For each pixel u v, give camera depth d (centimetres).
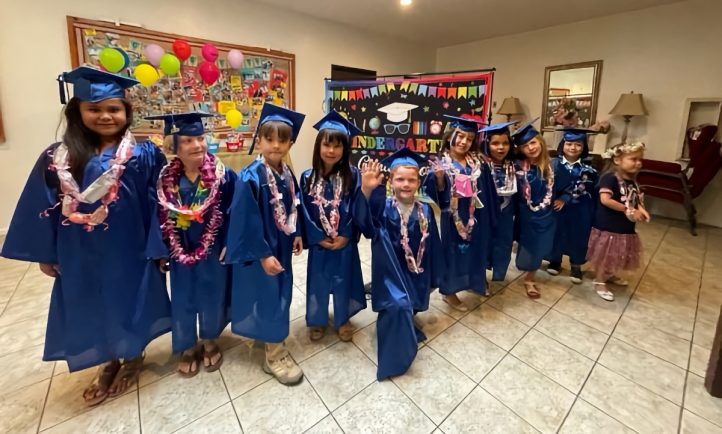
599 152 469
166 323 157
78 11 315
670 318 215
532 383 160
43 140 320
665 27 417
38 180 126
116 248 135
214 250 153
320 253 176
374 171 163
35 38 302
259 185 146
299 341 190
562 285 262
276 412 143
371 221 169
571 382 161
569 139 246
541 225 231
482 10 442
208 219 151
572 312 222
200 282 154
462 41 604
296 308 227
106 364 153
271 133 147
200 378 161
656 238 371
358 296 188
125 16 337
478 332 200
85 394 147
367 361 175
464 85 302
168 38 360
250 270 150
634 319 214
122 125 134
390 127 339
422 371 168
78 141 127
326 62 495
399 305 160
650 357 179
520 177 231
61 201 127
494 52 582
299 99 479
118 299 138
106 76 126
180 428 135
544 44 522
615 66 460
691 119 415
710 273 282
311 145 507
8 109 302
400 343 161
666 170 393
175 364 171
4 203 313
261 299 152
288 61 454
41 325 200
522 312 223
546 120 533
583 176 247
